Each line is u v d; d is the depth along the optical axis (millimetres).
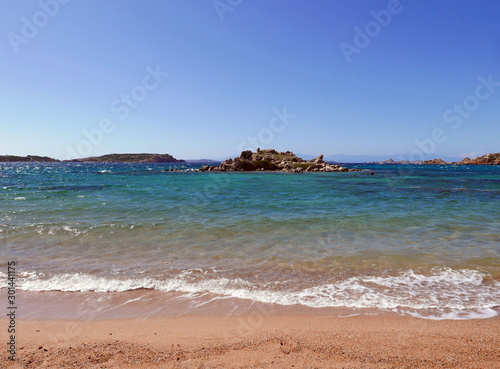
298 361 4242
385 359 4281
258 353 4465
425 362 4207
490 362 4203
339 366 4109
